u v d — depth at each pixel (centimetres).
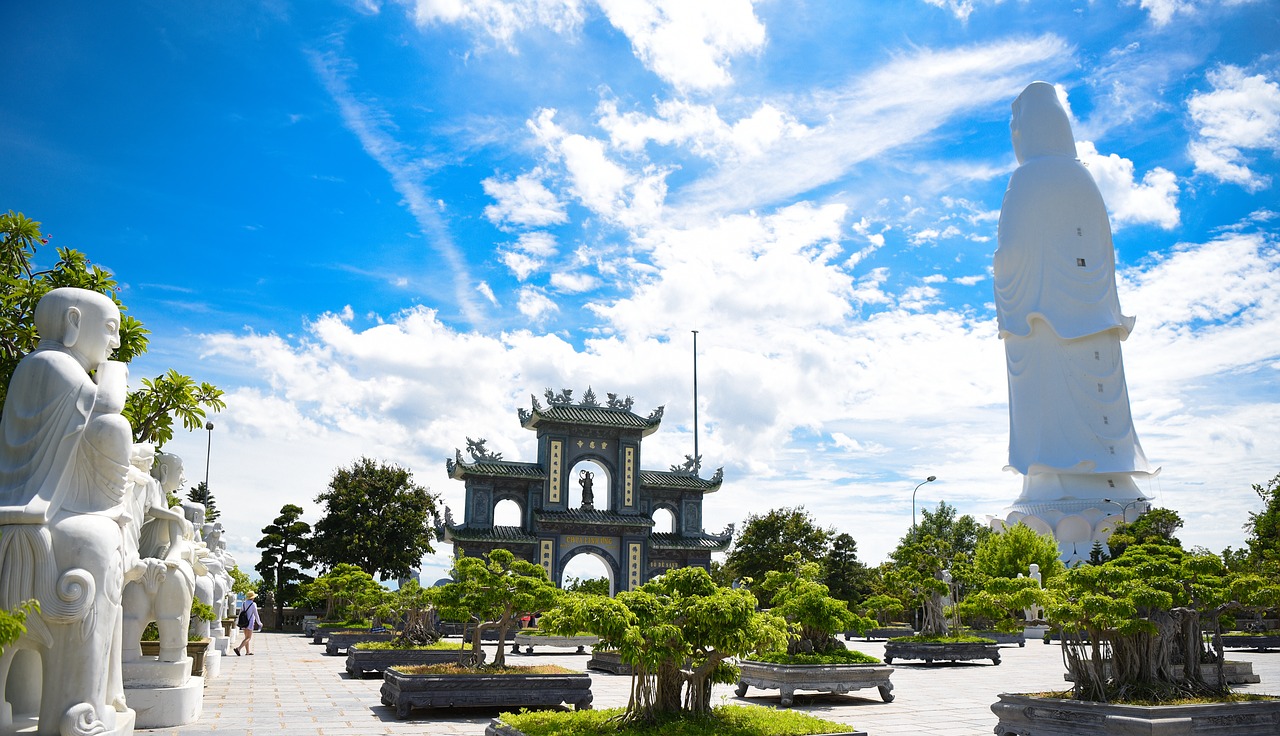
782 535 9162
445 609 2736
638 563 6819
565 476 6819
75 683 1269
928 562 5847
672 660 1752
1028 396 9531
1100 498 9119
